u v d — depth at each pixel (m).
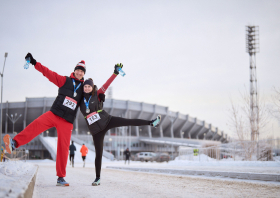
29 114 80.06
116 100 84.75
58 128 4.64
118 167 14.27
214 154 18.19
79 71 4.79
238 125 19.39
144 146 83.38
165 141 71.25
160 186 4.83
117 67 4.86
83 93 4.84
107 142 77.50
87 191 4.04
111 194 3.74
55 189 4.30
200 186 4.84
